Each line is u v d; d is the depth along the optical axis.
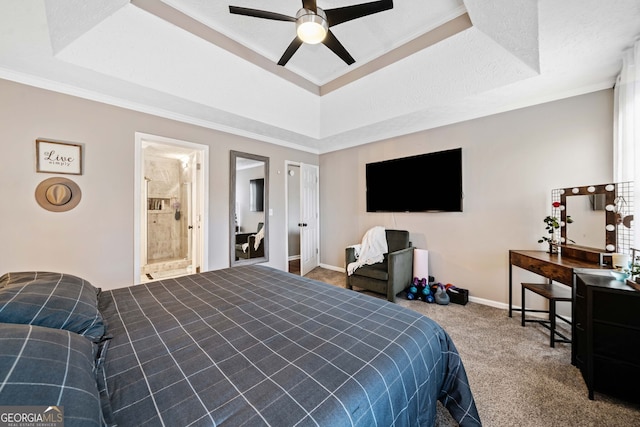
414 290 3.12
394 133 3.70
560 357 1.87
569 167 2.42
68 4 1.63
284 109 3.34
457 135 3.13
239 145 3.67
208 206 3.32
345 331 1.12
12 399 0.49
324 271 4.57
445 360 1.24
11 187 2.09
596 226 2.27
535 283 2.44
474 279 3.02
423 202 3.41
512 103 2.67
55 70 2.07
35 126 2.18
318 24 1.73
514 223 2.73
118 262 2.60
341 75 3.14
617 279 1.57
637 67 1.71
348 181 4.44
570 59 1.92
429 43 2.36
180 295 1.59
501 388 1.55
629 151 1.83
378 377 0.83
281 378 0.80
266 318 1.26
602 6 1.43
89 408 0.56
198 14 2.19
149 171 5.28
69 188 2.33
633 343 1.36
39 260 2.21
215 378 0.80
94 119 2.46
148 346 0.99
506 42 1.96
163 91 2.43
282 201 4.29
